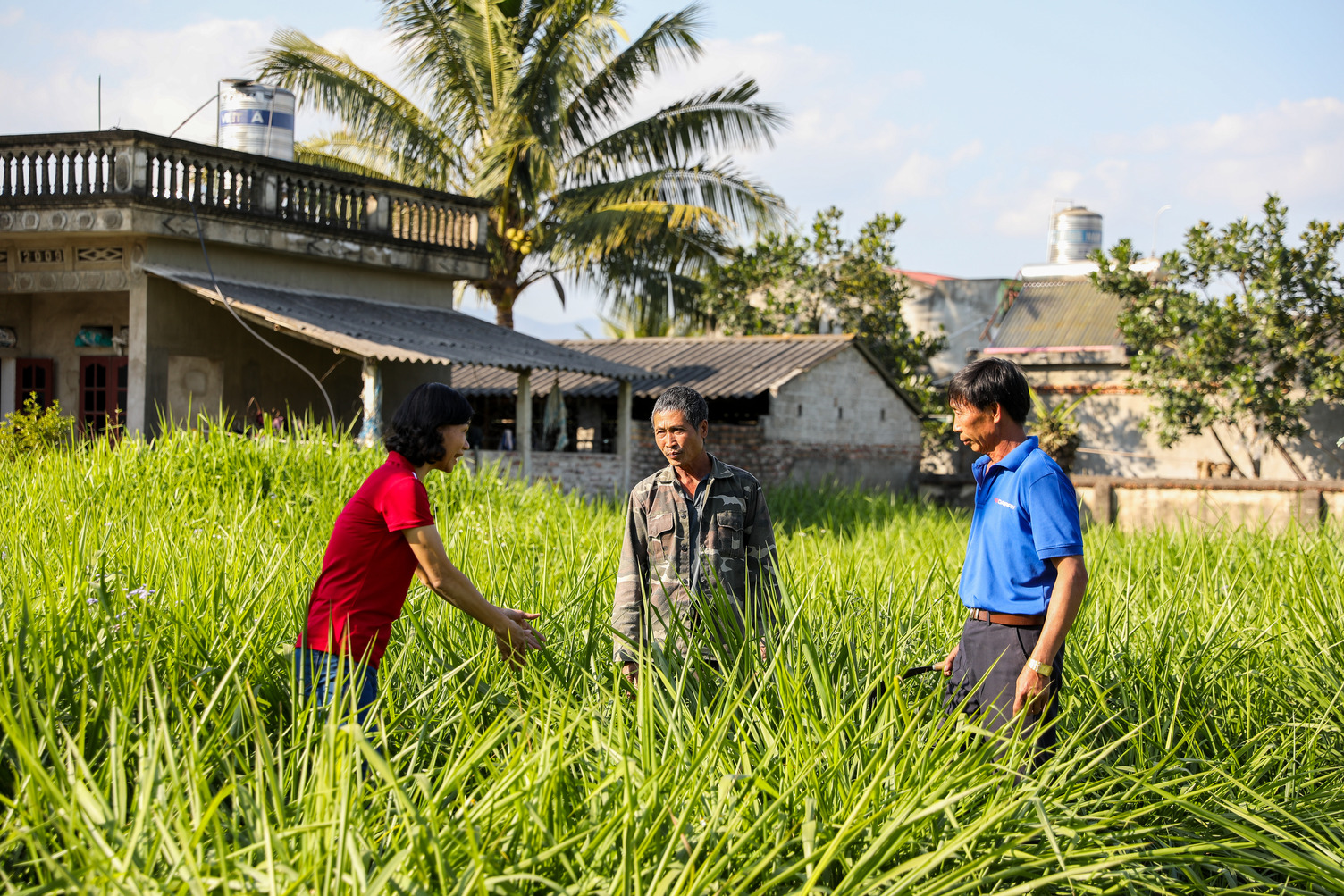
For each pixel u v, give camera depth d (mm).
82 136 13961
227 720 3463
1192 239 21938
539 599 5461
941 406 26844
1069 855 3164
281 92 16609
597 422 22188
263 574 5148
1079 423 24562
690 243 24297
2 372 15945
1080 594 3904
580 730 3615
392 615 3984
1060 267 35656
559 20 21812
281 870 2564
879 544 10648
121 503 7879
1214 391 21688
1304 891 3414
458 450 4074
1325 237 20781
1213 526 10719
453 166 22969
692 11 22578
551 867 2873
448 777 3057
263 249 15445
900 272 29906
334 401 17125
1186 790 3730
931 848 3143
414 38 22391
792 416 21578
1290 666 5281
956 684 4293
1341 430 21656
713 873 2768
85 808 2768
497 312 23797
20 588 4332
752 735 3617
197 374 15711
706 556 4590
